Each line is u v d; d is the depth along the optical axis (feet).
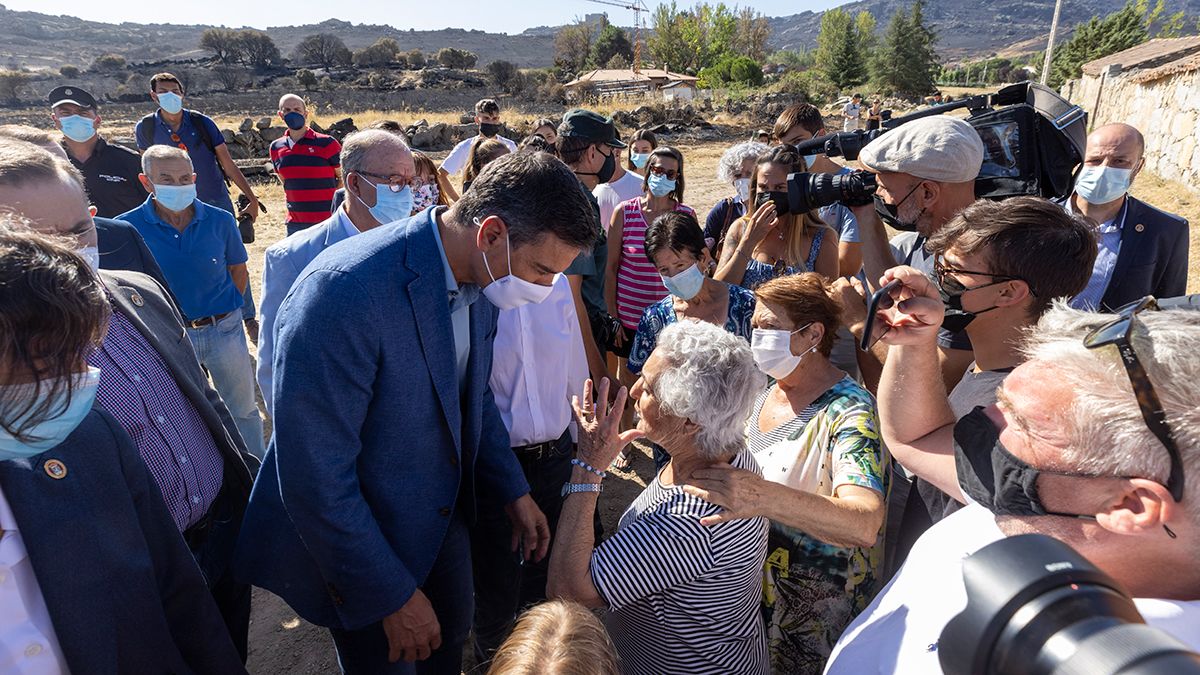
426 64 324.19
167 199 10.87
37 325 3.33
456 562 7.11
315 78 247.50
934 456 4.73
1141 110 51.42
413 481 5.98
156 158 10.71
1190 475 2.43
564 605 4.38
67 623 4.07
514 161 5.47
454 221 5.58
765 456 6.73
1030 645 1.93
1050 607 1.96
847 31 200.85
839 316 6.70
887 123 9.07
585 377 9.11
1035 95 8.00
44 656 3.96
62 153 8.76
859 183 7.87
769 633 6.70
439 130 63.00
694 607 5.40
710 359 5.23
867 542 5.46
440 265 5.57
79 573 4.13
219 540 6.95
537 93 164.14
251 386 12.55
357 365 5.23
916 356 4.72
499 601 8.35
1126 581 2.79
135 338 6.15
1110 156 8.63
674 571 5.15
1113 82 62.90
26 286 3.31
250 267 26.48
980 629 2.06
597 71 192.44
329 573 5.68
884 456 6.22
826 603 6.36
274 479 6.26
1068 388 2.80
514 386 8.25
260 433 12.73
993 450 3.13
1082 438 2.69
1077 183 9.08
